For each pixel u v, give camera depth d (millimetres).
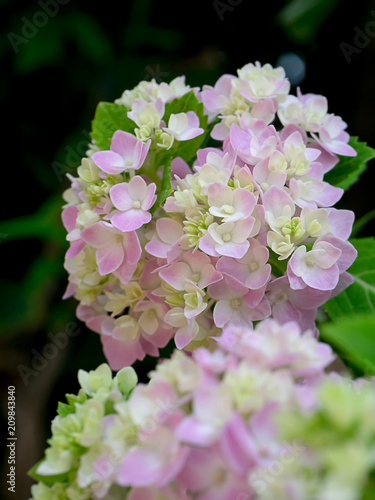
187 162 539
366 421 346
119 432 404
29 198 1007
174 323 489
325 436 349
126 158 507
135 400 399
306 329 489
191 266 488
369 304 521
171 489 387
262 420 370
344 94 837
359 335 385
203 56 934
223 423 373
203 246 475
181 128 517
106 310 539
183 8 925
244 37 891
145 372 810
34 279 872
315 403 365
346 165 551
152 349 529
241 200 479
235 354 399
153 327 509
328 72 839
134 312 520
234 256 470
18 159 981
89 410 420
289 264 474
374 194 797
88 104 935
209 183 482
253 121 516
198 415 375
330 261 479
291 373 392
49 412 870
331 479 339
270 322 404
